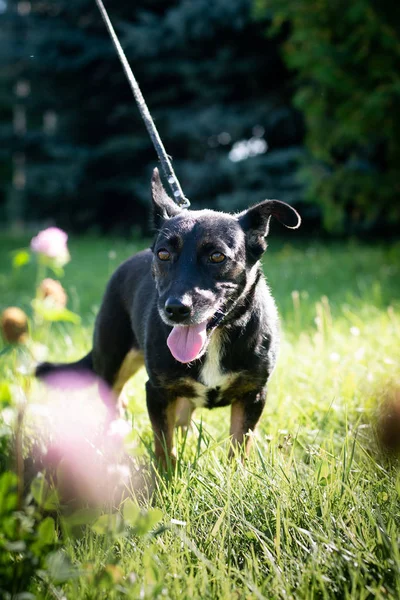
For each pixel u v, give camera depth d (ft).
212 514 9.60
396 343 18.11
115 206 70.90
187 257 11.76
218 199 56.13
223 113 57.36
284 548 8.80
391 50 32.73
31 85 65.98
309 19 34.65
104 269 42.27
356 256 41.50
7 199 78.28
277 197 54.03
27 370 7.92
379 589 7.59
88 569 7.77
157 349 12.09
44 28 62.59
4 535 7.40
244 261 12.22
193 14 53.93
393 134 34.71
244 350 12.10
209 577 8.29
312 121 36.99
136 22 62.80
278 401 14.67
